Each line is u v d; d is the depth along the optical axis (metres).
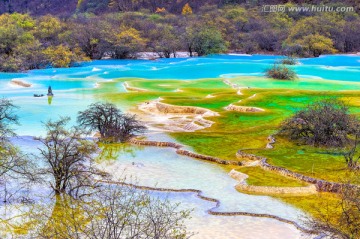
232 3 159.25
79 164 25.75
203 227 21.92
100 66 85.94
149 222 17.23
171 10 169.88
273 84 65.56
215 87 63.28
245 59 100.31
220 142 36.34
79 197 22.83
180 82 66.31
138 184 27.33
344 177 27.64
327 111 36.12
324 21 119.38
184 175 29.38
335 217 22.55
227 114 45.72
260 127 40.66
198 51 109.25
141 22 121.06
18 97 53.28
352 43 117.25
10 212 21.88
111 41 99.06
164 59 100.25
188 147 34.81
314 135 35.28
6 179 25.44
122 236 16.83
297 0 155.00
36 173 25.19
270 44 118.06
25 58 81.88
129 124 37.88
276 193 26.50
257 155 32.41
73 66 86.69
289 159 31.56
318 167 29.78
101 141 36.34
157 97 54.53
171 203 24.58
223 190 26.95
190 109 48.12
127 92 57.16
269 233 21.52
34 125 40.50
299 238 21.00
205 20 129.62
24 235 19.38
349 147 34.28
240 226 22.16
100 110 38.06
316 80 69.25
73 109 47.22
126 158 32.44
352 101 51.09
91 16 149.75
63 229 17.77
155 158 32.75
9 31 89.75
